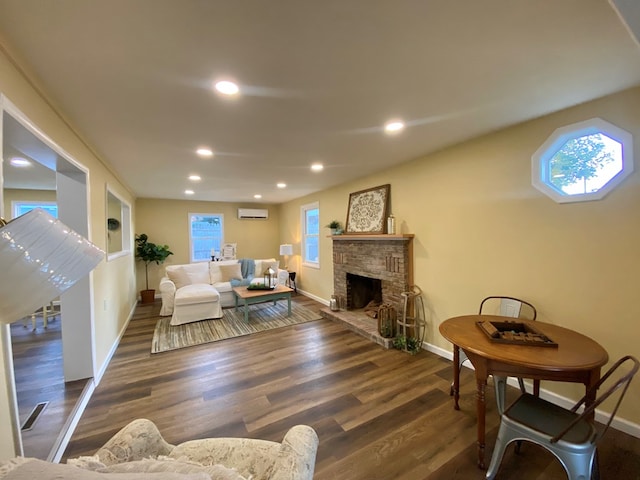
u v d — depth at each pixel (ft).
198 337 12.37
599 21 3.90
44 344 11.09
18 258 2.75
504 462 5.48
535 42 4.36
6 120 4.52
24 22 3.69
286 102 6.16
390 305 11.72
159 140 8.31
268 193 19.04
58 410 6.82
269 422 6.65
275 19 3.77
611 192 6.11
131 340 12.09
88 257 3.35
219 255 22.98
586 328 6.55
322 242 18.11
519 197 7.70
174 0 3.41
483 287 8.67
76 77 5.06
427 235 10.53
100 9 3.52
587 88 5.78
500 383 6.12
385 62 4.83
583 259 6.57
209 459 3.82
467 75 5.26
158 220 20.72
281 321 14.58
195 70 4.96
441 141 8.87
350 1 3.50
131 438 3.60
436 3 3.56
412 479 5.07
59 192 7.89
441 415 6.84
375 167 12.05
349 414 6.91
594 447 4.15
